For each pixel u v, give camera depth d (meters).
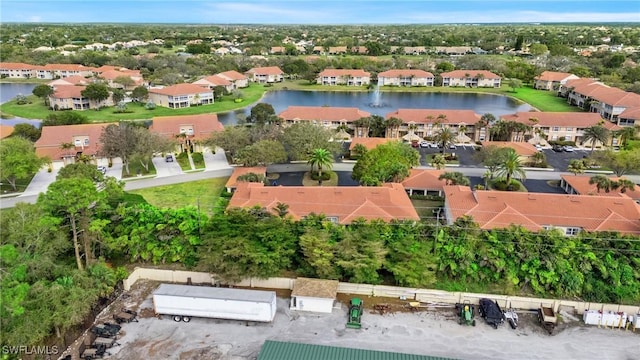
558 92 172.25
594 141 98.75
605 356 38.34
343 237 48.00
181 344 39.12
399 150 79.56
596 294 45.09
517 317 42.59
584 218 56.59
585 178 74.62
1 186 76.12
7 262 36.50
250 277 46.62
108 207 50.03
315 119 114.31
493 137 106.81
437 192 72.81
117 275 46.22
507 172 76.56
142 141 81.25
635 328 41.78
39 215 42.91
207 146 90.31
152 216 50.81
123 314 42.25
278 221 49.47
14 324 35.44
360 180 71.50
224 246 45.69
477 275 46.81
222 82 169.12
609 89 137.75
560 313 43.53
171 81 172.25
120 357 37.41
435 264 46.34
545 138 108.62
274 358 34.75
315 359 34.78
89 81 165.00
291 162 88.75
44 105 145.25
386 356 35.31
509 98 170.00
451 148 102.50
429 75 190.62
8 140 76.00
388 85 192.00
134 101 156.38
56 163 86.12
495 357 38.03
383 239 48.31
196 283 48.31
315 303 43.34
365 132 110.62
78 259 46.25
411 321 42.47
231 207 55.62
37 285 38.03
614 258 46.38
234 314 41.41
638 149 80.75
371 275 45.62
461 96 173.75
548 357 38.12
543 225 56.41
